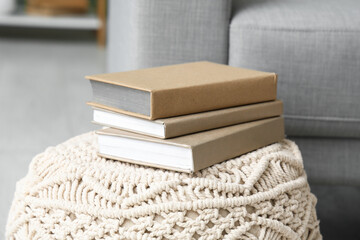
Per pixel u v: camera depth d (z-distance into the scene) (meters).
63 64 3.01
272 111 0.92
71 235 0.76
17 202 0.85
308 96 1.16
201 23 1.17
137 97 0.77
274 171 0.82
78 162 0.81
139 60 1.18
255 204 0.76
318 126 1.17
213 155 0.77
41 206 0.79
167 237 0.72
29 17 3.44
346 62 1.14
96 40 3.78
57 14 3.58
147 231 0.73
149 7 1.16
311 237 0.88
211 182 0.74
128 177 0.76
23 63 2.99
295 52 1.14
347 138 1.20
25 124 2.06
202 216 0.73
